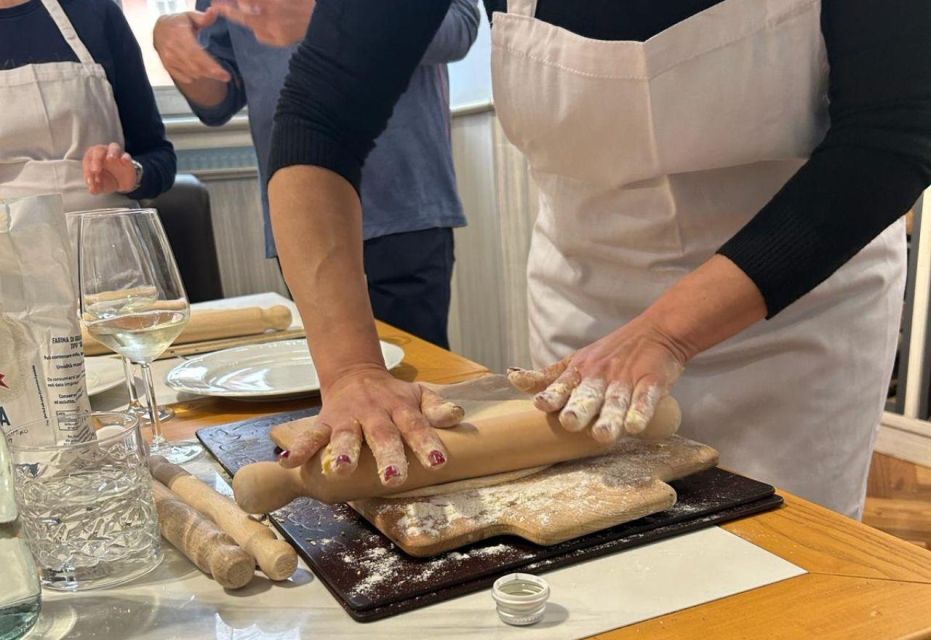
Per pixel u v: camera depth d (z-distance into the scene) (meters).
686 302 0.74
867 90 0.75
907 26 0.72
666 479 0.67
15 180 1.88
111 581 0.59
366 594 0.54
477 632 0.50
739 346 0.99
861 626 0.49
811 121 0.89
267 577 0.58
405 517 0.60
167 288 0.87
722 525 0.63
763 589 0.54
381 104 0.91
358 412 0.67
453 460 0.64
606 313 1.09
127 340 0.82
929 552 0.57
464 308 3.23
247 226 3.07
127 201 1.95
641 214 1.01
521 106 0.99
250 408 1.00
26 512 0.58
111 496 0.59
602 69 0.90
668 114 0.90
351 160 0.90
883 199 0.74
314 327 0.80
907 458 2.27
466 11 1.78
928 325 2.18
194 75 1.91
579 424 0.65
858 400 1.03
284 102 0.90
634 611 0.52
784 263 0.73
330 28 0.88
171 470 0.72
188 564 0.61
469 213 3.03
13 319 0.65
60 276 0.68
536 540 0.58
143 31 2.86
